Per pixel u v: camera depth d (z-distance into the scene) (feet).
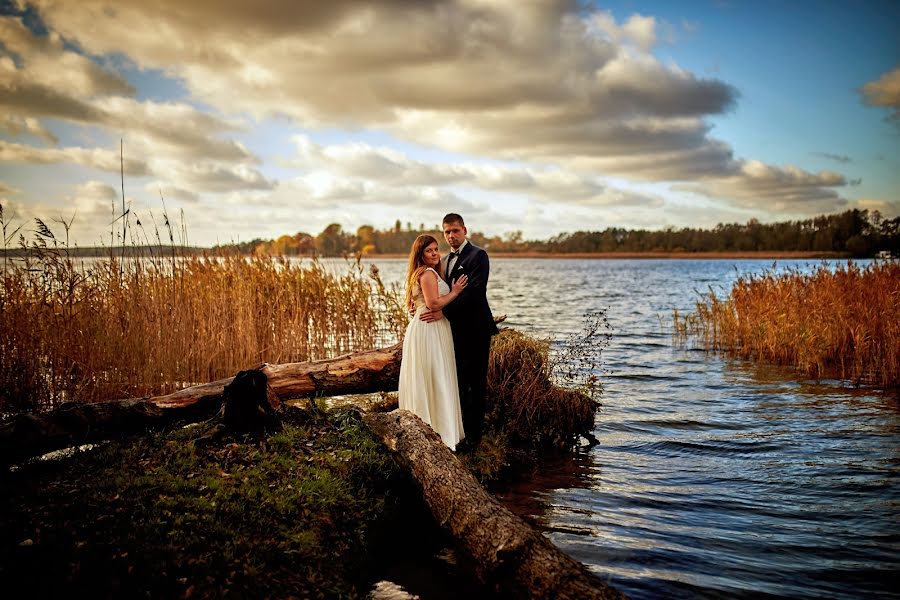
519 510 15.71
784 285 43.45
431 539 14.15
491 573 11.43
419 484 14.35
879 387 30.86
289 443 16.07
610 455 20.52
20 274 22.80
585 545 13.55
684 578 12.00
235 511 12.26
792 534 14.17
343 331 32.99
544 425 21.80
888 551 13.24
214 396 17.94
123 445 15.56
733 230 465.47
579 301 90.07
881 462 19.36
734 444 21.50
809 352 35.50
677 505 16.03
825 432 22.88
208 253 31.76
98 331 23.24
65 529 10.94
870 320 34.73
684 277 178.70
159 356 24.26
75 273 23.47
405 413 16.88
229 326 27.96
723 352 43.21
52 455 15.97
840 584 11.81
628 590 11.51
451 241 19.53
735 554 13.12
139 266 27.27
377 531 13.73
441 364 18.19
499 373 22.36
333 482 14.43
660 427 23.90
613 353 43.01
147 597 9.60
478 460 18.75
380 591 11.70
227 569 10.55
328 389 20.24
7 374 20.21
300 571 11.19
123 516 11.53
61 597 9.36
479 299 18.75
